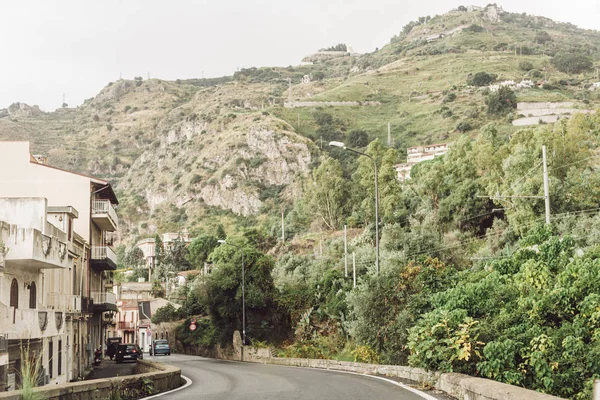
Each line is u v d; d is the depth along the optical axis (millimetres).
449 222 86438
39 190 49594
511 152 85875
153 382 20969
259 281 62750
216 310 64938
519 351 16359
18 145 49500
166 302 98375
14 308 24469
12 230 25109
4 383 21938
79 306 41188
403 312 29516
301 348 45938
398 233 68375
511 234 69875
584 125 86750
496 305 20281
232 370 36156
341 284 56406
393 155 107062
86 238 50094
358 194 113125
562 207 67188
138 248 170875
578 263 19781
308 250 106500
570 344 15852
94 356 56438
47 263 26938
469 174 90125
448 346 17750
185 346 81562
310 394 18531
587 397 14641
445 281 30219
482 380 13805
